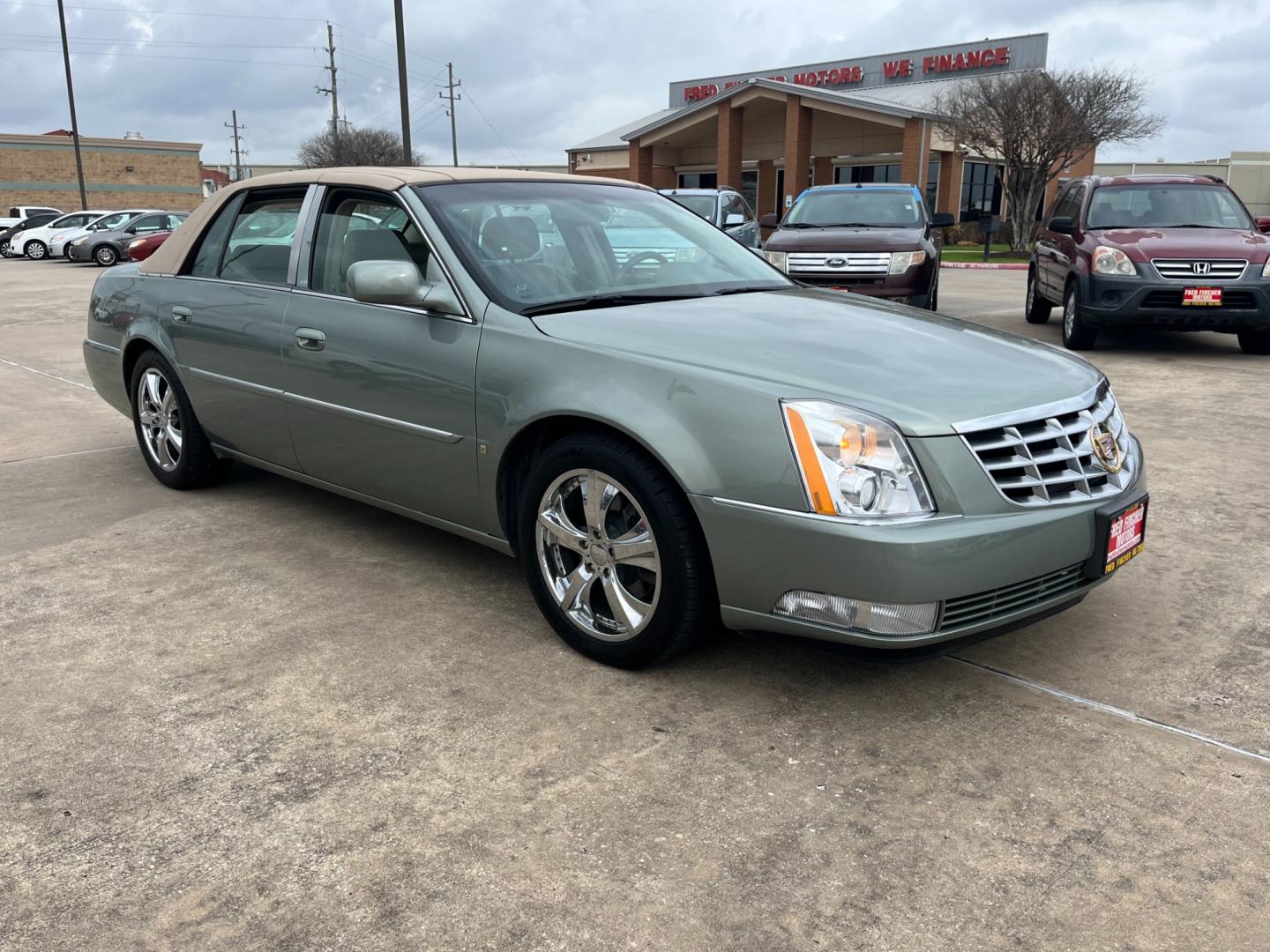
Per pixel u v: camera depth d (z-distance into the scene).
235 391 4.30
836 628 2.60
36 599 3.62
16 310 13.80
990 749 2.64
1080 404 2.88
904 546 2.48
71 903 2.06
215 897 2.08
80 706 2.85
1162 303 8.58
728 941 1.96
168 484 4.97
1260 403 6.93
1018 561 2.62
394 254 3.62
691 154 35.44
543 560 3.19
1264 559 3.99
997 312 12.72
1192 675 3.04
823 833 2.29
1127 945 1.95
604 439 2.92
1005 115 27.27
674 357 2.88
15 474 5.30
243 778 2.50
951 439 2.59
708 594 2.86
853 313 3.46
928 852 2.22
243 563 3.98
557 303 3.34
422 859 2.20
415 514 3.72
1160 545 4.16
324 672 3.07
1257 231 9.15
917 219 11.05
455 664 3.12
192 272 4.60
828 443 2.55
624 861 2.19
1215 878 2.14
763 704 2.88
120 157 53.22
